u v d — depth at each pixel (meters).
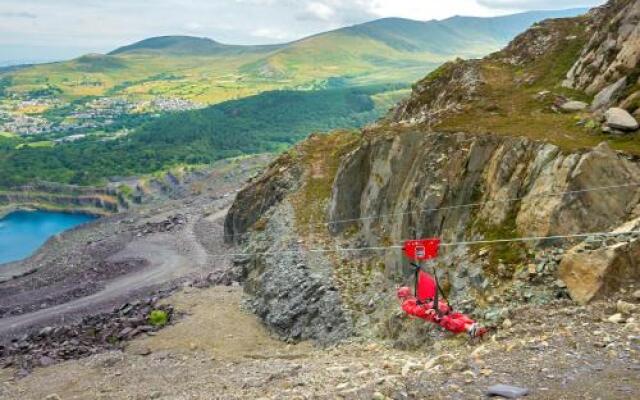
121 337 57.91
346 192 57.97
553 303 24.42
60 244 141.75
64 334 62.66
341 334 42.97
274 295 56.00
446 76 66.12
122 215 165.00
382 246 48.44
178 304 66.94
